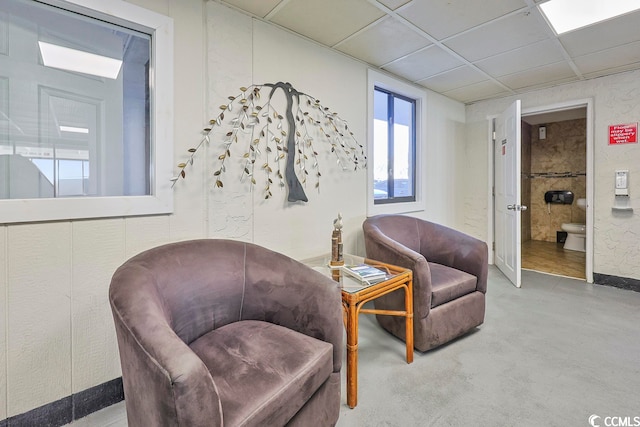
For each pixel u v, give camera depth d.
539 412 1.41
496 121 3.78
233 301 1.44
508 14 2.00
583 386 1.58
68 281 1.39
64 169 1.42
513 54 2.59
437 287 1.95
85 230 1.43
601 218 3.14
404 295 1.96
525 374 1.69
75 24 1.43
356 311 1.48
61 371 1.38
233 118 1.90
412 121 3.39
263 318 1.45
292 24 2.09
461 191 4.03
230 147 1.89
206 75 1.79
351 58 2.62
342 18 2.03
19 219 1.26
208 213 1.81
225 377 1.04
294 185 2.20
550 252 4.61
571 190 5.12
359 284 1.61
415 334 1.88
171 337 0.87
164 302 1.17
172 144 1.67
